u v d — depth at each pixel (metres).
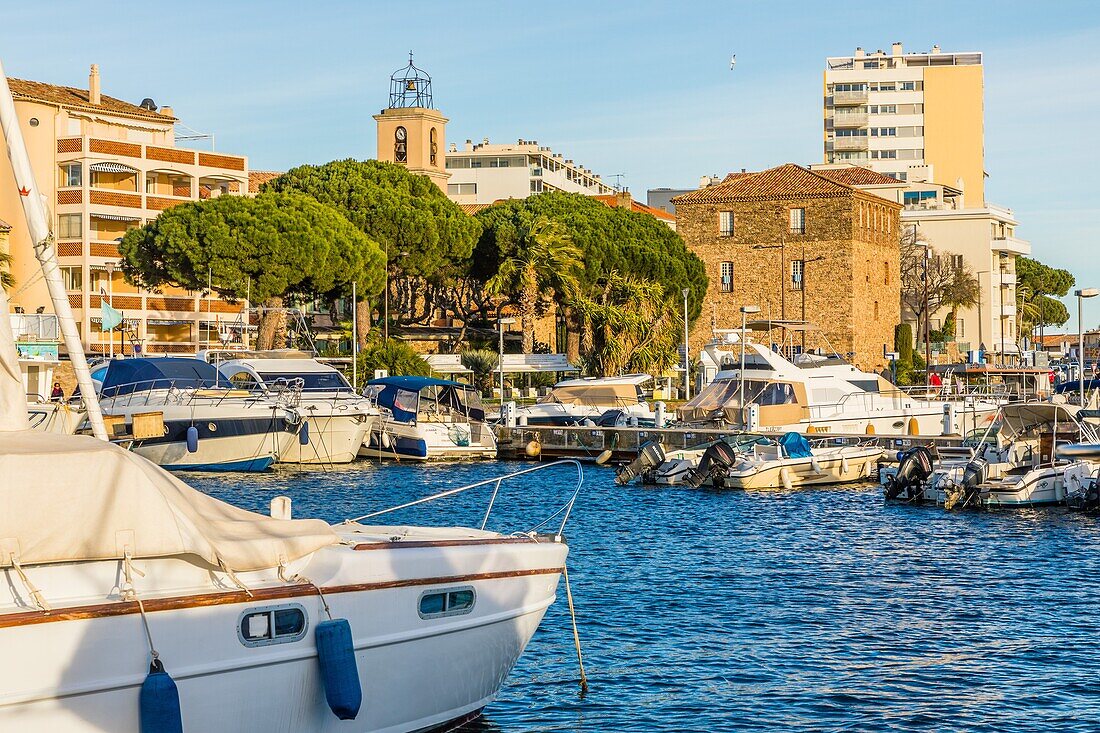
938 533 34.81
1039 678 19.39
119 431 44.06
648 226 97.62
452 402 59.09
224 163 89.62
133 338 77.88
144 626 11.93
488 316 100.94
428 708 14.62
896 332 118.94
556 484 47.50
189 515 12.65
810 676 19.42
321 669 13.20
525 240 87.12
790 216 112.56
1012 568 29.09
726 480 45.91
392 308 95.94
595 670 19.59
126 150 84.75
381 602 13.81
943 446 50.91
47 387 47.53
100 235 84.50
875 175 135.50
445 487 45.72
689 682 19.03
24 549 11.47
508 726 16.86
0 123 13.87
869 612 23.98
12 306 66.00
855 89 184.50
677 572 28.23
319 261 75.81
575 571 28.28
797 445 47.72
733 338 75.44
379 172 88.56
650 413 66.75
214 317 87.00
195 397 47.47
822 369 56.41
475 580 14.80
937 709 17.83
